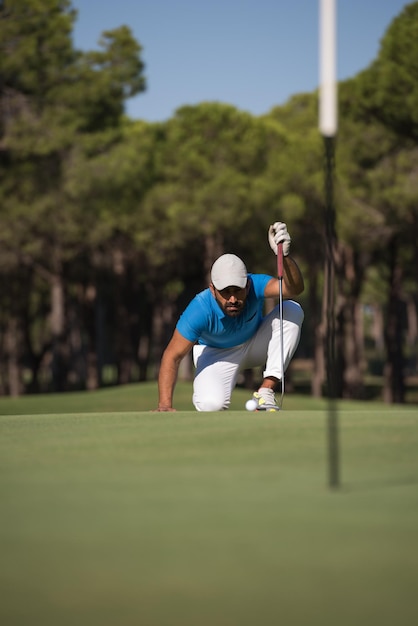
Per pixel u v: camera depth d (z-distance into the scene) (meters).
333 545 2.52
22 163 36.53
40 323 68.88
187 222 39.59
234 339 9.98
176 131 40.25
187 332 9.47
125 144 38.25
